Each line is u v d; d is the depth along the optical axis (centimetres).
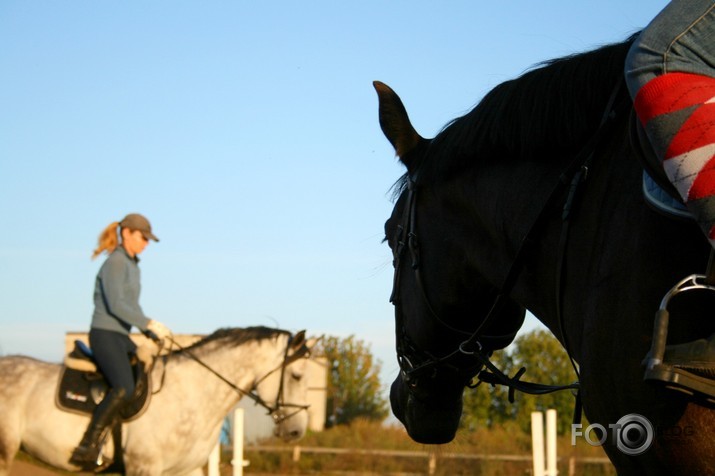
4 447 969
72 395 971
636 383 188
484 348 299
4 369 1003
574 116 228
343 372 3023
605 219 208
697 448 179
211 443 1012
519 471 1592
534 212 235
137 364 982
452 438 323
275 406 1064
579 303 213
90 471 984
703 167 172
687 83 181
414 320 300
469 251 267
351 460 1819
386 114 308
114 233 997
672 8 190
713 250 172
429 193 285
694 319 180
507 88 252
